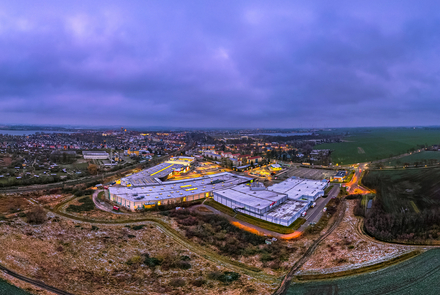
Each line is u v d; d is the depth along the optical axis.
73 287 58.22
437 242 80.06
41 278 59.59
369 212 107.56
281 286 63.19
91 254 73.69
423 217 96.56
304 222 104.50
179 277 66.00
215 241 86.81
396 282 62.47
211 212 117.12
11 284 54.81
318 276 66.81
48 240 77.56
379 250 77.25
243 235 92.31
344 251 78.38
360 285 62.06
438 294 57.69
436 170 183.75
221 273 68.38
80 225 91.44
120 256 74.44
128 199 118.38
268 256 78.12
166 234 90.44
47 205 112.56
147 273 67.44
